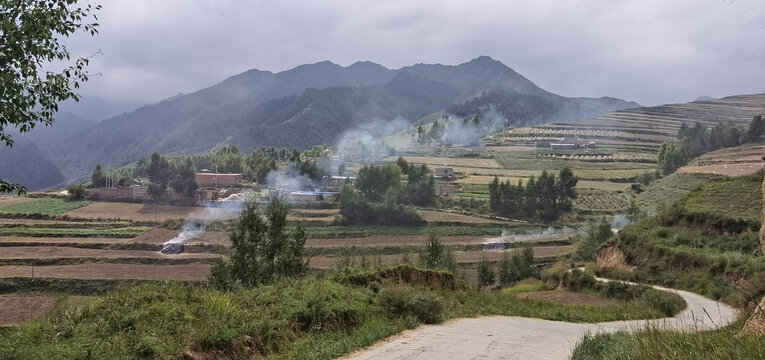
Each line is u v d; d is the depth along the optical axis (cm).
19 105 1062
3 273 6506
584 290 4244
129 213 11262
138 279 6278
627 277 4641
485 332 1752
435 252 4544
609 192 13600
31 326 1074
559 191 11581
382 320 1738
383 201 11094
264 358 1198
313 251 8419
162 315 1182
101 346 991
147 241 8662
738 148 14512
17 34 1048
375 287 2038
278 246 2942
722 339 877
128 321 1121
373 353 1320
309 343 1364
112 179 15350
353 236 9544
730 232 4750
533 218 11562
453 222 10575
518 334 1736
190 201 12462
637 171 16238
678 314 2653
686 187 10631
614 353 1074
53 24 1077
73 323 1101
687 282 4009
